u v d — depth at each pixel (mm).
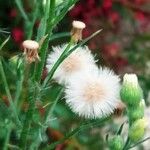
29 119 143
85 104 144
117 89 146
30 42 136
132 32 365
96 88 144
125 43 361
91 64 154
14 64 157
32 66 143
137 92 145
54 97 171
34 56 135
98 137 285
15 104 152
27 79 144
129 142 145
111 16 353
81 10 341
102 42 353
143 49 358
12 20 299
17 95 152
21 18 289
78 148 279
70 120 264
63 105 251
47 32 141
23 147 145
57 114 254
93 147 283
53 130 270
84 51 156
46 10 141
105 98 145
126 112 150
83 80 146
